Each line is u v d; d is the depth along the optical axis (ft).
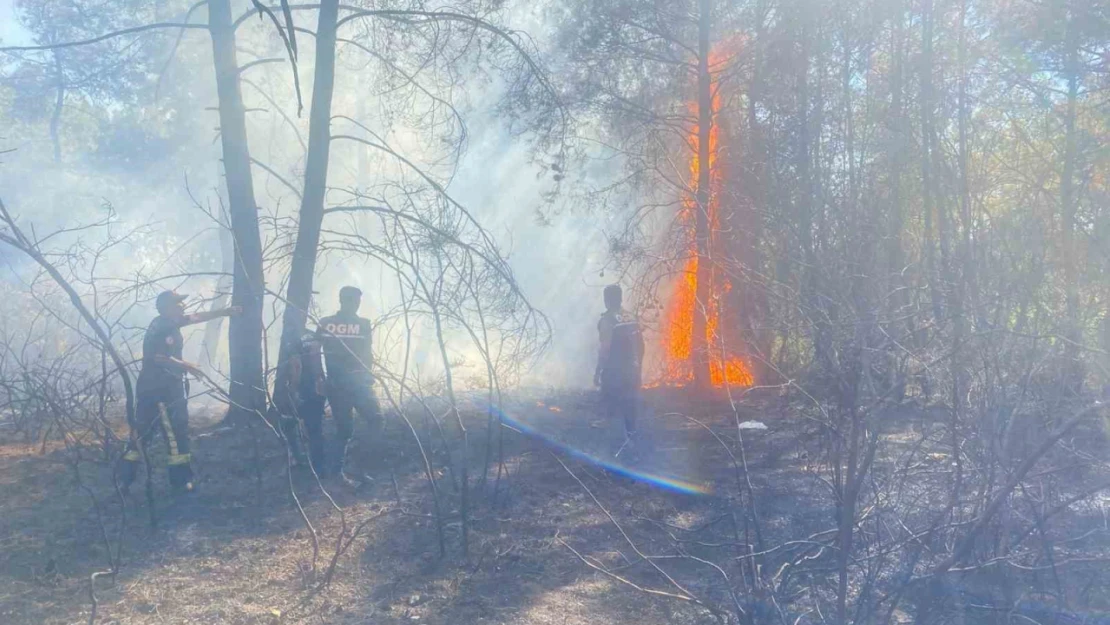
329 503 23.50
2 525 21.13
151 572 18.94
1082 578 17.04
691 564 20.33
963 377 16.21
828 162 36.83
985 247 18.61
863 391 16.65
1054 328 17.34
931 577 15.11
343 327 25.49
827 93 40.50
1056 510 15.84
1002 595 16.61
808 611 16.38
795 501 23.54
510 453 29.94
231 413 31.76
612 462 29.22
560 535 21.97
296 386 25.17
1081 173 38.75
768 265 26.71
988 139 35.32
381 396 34.45
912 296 18.99
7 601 17.21
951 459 17.47
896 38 42.16
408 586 18.70
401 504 23.30
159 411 23.50
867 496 17.85
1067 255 20.84
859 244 20.51
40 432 30.14
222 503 23.32
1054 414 16.47
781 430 30.45
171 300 23.91
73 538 20.59
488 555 20.40
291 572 19.24
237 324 31.83
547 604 17.98
